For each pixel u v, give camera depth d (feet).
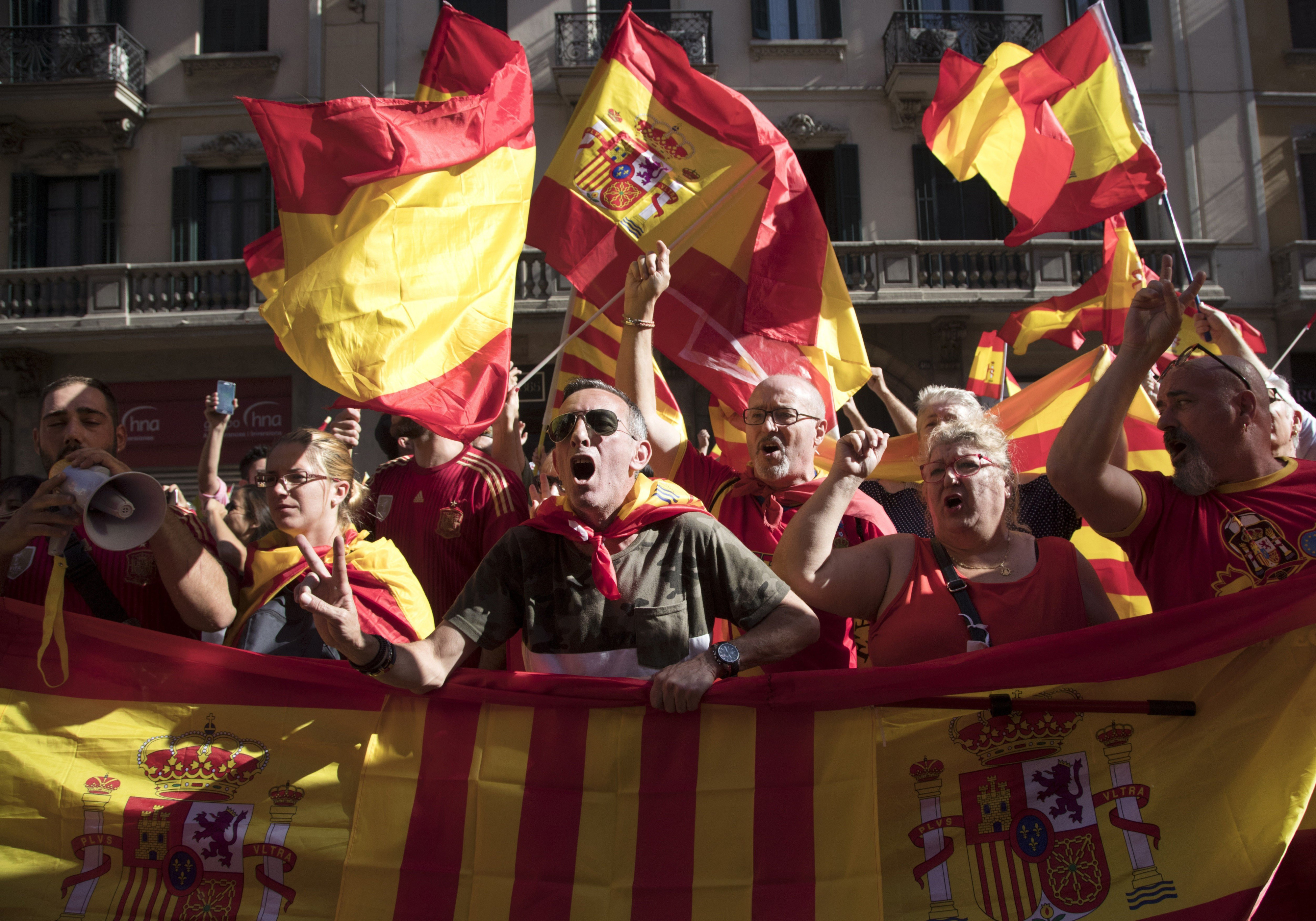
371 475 13.12
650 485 8.00
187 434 48.11
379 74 49.49
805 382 10.48
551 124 49.42
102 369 48.80
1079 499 7.95
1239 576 7.73
